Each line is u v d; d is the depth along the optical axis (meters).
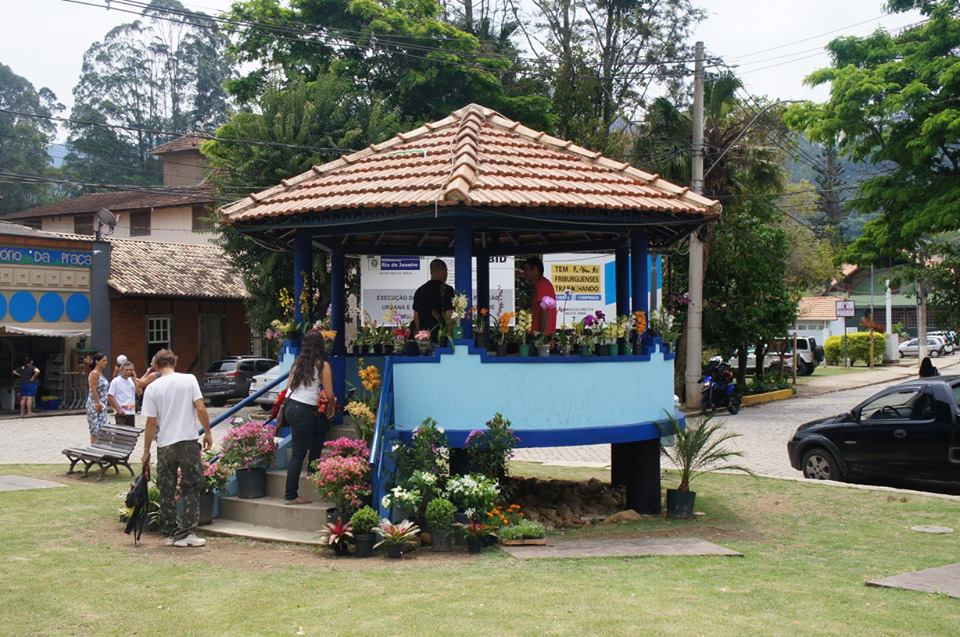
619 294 13.12
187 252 40.03
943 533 10.23
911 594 7.24
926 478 13.48
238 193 27.08
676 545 9.20
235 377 31.92
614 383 10.68
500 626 6.21
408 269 25.91
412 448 9.52
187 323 37.19
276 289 27.59
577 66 37.00
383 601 6.84
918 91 20.16
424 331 10.55
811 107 22.47
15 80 71.81
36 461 17.19
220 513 10.03
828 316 61.59
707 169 29.75
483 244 14.34
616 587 7.28
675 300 14.16
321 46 32.09
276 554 8.64
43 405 30.97
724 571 8.02
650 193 10.94
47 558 8.37
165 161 51.97
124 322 34.56
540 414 10.21
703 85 27.28
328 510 9.05
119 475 14.70
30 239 30.86
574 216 10.20
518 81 36.53
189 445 9.02
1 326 29.48
